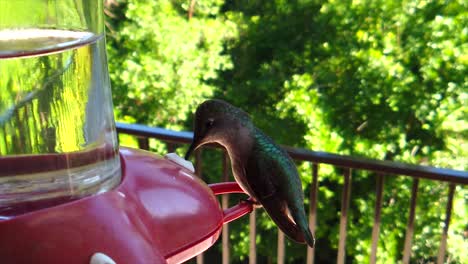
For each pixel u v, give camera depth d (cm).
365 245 664
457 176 230
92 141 103
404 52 705
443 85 676
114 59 768
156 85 759
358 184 702
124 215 94
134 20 766
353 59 727
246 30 822
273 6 832
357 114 729
